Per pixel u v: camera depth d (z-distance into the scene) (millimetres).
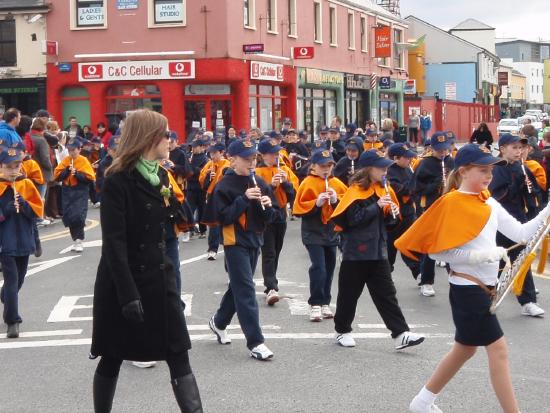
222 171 15219
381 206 8344
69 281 12672
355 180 8531
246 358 8328
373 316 10148
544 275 12508
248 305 8266
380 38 48438
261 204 8211
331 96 43219
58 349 8797
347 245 8539
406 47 54938
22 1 34125
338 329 8758
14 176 9312
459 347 6098
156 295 5602
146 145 5590
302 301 11062
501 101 97812
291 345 8828
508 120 57719
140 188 5602
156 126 5621
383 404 6895
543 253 6035
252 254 8422
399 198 12156
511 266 6094
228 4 32844
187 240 17031
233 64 33156
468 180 6027
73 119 28125
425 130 49562
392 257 12586
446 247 5969
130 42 33500
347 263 8555
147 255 5609
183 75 33094
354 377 7656
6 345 8992
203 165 17219
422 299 11250
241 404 6941
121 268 5422
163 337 5598
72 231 15516
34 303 11133
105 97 34062
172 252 8461
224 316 8805
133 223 5578
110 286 5598
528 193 10469
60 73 34062
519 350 8516
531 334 9195
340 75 43531
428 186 11883
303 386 7410
